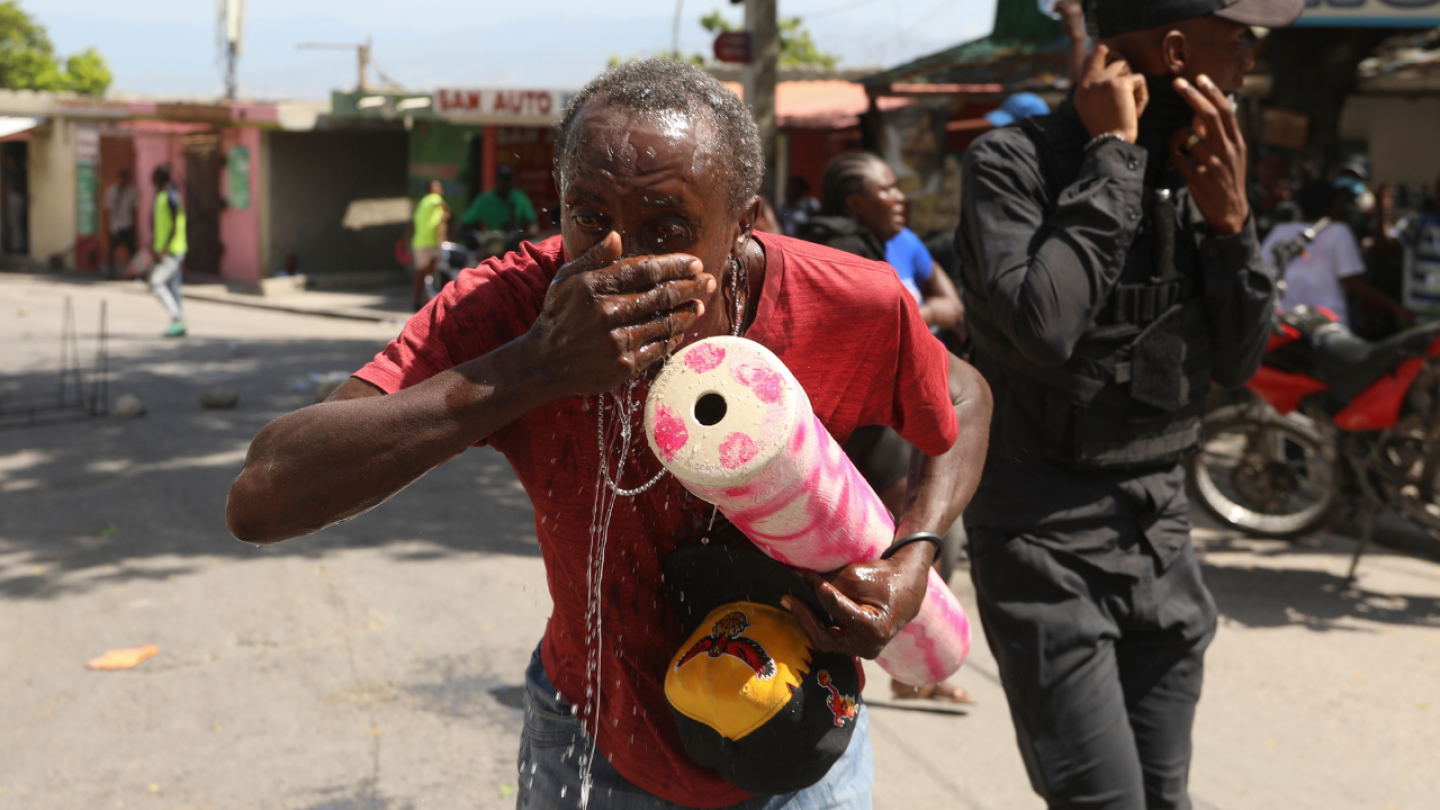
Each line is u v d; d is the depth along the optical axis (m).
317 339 13.88
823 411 1.58
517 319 1.46
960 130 12.40
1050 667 2.24
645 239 1.28
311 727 3.81
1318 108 7.82
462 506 6.37
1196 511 6.31
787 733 1.50
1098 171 2.21
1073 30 4.99
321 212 20.61
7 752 3.62
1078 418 2.25
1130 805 2.22
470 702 4.00
